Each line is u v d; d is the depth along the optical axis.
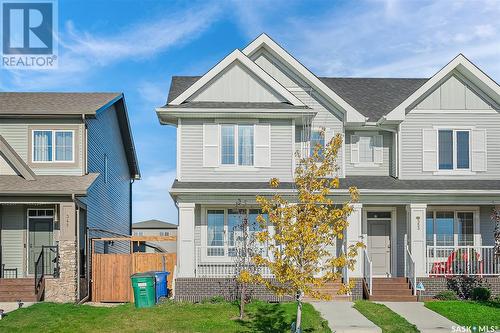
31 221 21.95
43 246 20.62
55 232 21.81
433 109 22.12
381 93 24.50
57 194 20.17
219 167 21.16
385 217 22.39
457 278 19.91
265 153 21.25
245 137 21.33
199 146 21.22
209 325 15.32
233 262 20.61
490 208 22.11
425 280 19.92
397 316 16.38
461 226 22.20
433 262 20.73
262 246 20.31
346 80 25.75
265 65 22.69
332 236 12.90
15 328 15.23
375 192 20.28
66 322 15.84
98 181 24.86
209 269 20.59
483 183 21.39
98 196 24.89
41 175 22.14
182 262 19.94
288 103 21.52
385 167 22.73
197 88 21.39
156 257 21.33
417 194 20.42
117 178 30.03
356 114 21.70
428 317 16.47
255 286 19.61
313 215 12.75
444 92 22.17
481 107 22.19
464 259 20.50
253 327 15.15
